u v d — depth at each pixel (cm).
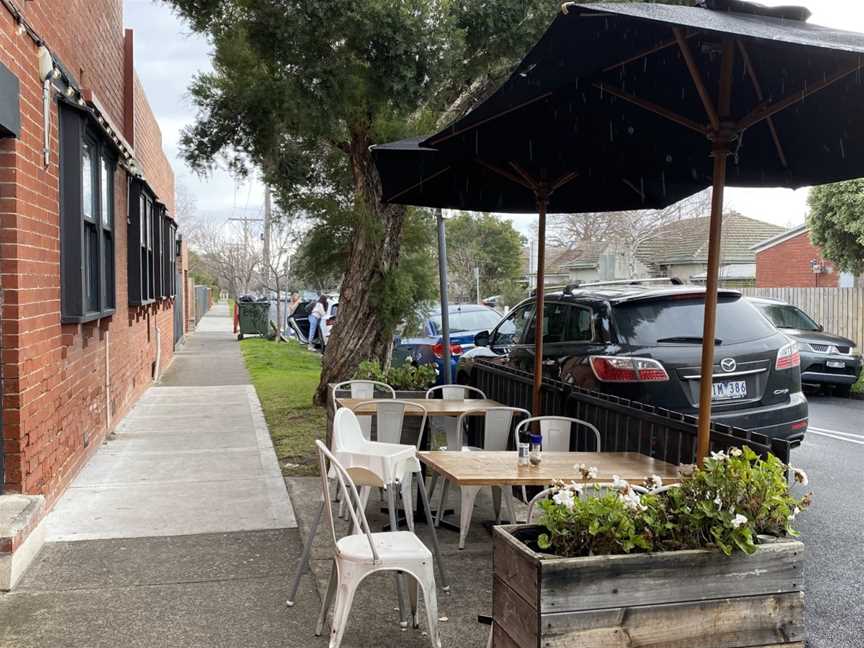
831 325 1936
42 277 617
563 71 480
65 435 716
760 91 482
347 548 406
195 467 826
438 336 1391
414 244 1202
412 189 764
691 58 411
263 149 1071
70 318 705
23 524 507
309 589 491
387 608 463
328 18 854
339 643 387
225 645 414
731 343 694
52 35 682
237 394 1417
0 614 450
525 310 980
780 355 702
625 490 332
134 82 1265
